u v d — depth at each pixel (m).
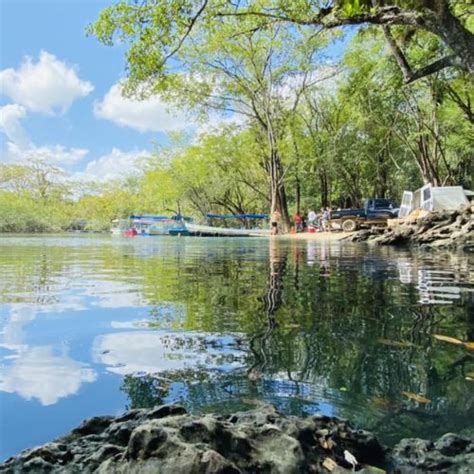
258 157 39.25
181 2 9.15
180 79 28.66
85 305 4.55
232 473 1.51
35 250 14.23
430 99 28.66
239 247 16.45
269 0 11.37
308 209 46.53
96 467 1.58
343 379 2.49
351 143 33.78
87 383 2.44
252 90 32.88
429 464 1.71
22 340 3.27
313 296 5.15
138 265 9.05
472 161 36.47
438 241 16.17
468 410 2.13
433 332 3.48
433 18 7.21
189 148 42.69
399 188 42.12
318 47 30.31
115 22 9.09
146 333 3.46
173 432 1.62
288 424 1.83
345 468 1.68
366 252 13.44
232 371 2.62
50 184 64.31
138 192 62.66
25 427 1.95
